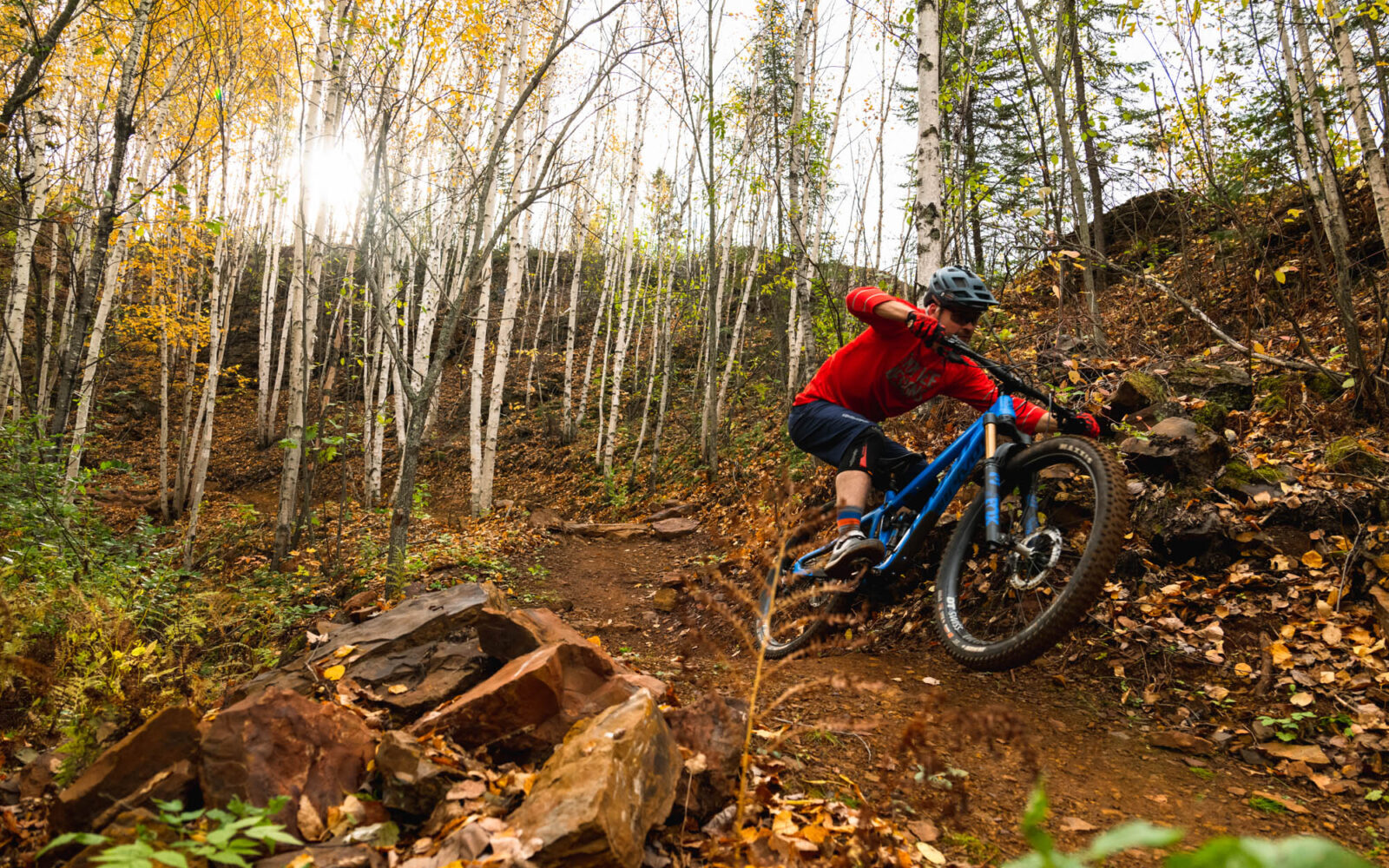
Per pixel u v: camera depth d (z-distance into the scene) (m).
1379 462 3.75
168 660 3.19
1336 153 8.00
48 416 7.89
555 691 2.37
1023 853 2.09
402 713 2.68
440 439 20.30
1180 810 2.35
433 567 6.64
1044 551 2.96
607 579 6.81
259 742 1.97
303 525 9.49
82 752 2.31
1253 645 3.14
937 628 3.23
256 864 1.70
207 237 14.82
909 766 2.32
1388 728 2.58
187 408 16.84
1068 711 3.02
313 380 19.41
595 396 21.73
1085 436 3.24
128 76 6.87
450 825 1.83
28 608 3.36
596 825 1.62
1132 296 8.84
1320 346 5.77
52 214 7.39
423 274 15.66
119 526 13.47
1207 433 4.01
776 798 2.20
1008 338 7.27
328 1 8.58
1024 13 7.43
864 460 3.35
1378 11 7.68
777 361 17.81
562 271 31.78
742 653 4.00
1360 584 3.21
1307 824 2.28
